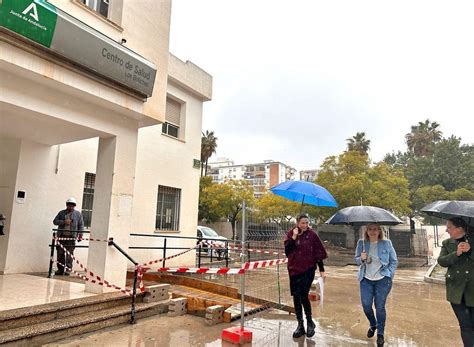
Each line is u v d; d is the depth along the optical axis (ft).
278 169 302.04
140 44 23.03
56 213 29.12
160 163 41.42
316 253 17.48
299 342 16.56
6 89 16.30
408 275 47.44
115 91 20.49
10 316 14.89
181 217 43.86
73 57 17.78
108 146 21.81
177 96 44.42
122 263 21.35
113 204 21.09
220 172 339.77
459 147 129.49
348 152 91.35
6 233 25.71
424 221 118.93
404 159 155.74
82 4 19.52
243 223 17.92
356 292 31.27
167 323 19.24
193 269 18.84
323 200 17.92
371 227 16.70
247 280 31.89
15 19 15.23
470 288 12.50
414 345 16.70
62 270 26.71
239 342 15.99
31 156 27.37
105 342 15.64
